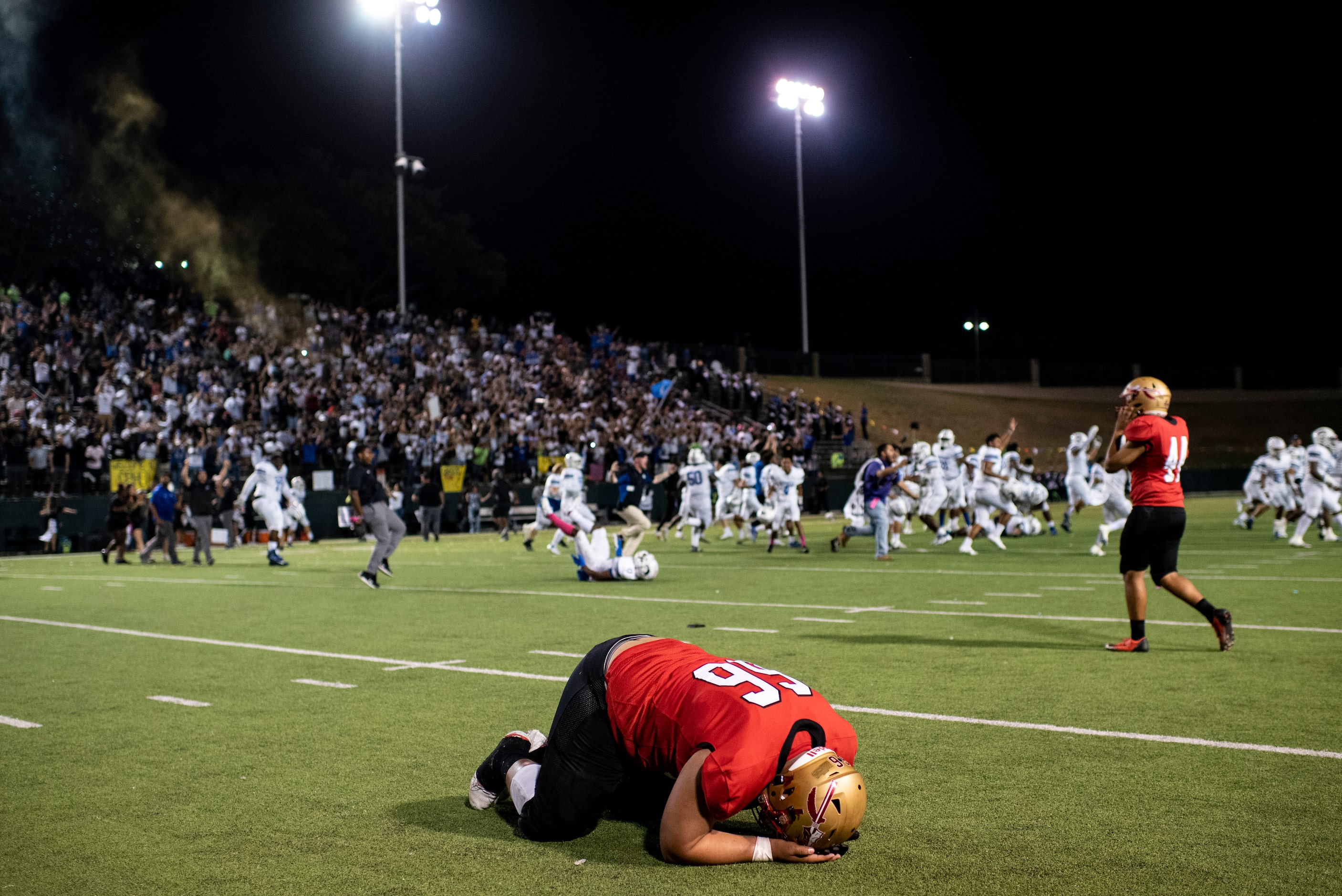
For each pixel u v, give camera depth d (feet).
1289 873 11.25
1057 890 10.93
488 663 25.26
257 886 11.44
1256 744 16.53
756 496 73.87
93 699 21.72
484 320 188.65
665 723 11.86
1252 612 31.50
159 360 94.89
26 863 12.23
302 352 103.14
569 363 129.90
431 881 11.53
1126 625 29.27
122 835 13.17
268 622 33.81
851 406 163.43
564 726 12.60
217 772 16.01
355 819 13.78
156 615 36.29
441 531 98.58
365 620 33.81
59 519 79.61
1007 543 65.21
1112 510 54.65
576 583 45.78
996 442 58.49
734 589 41.47
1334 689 20.56
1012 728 17.88
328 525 91.30
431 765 16.30
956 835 12.67
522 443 106.01
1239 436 185.78
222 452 84.17
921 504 64.49
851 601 36.50
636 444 111.04
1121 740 16.97
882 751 16.52
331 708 20.35
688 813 11.38
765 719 11.26
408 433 100.63
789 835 11.39
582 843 12.84
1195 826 12.81
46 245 119.65
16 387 83.30
